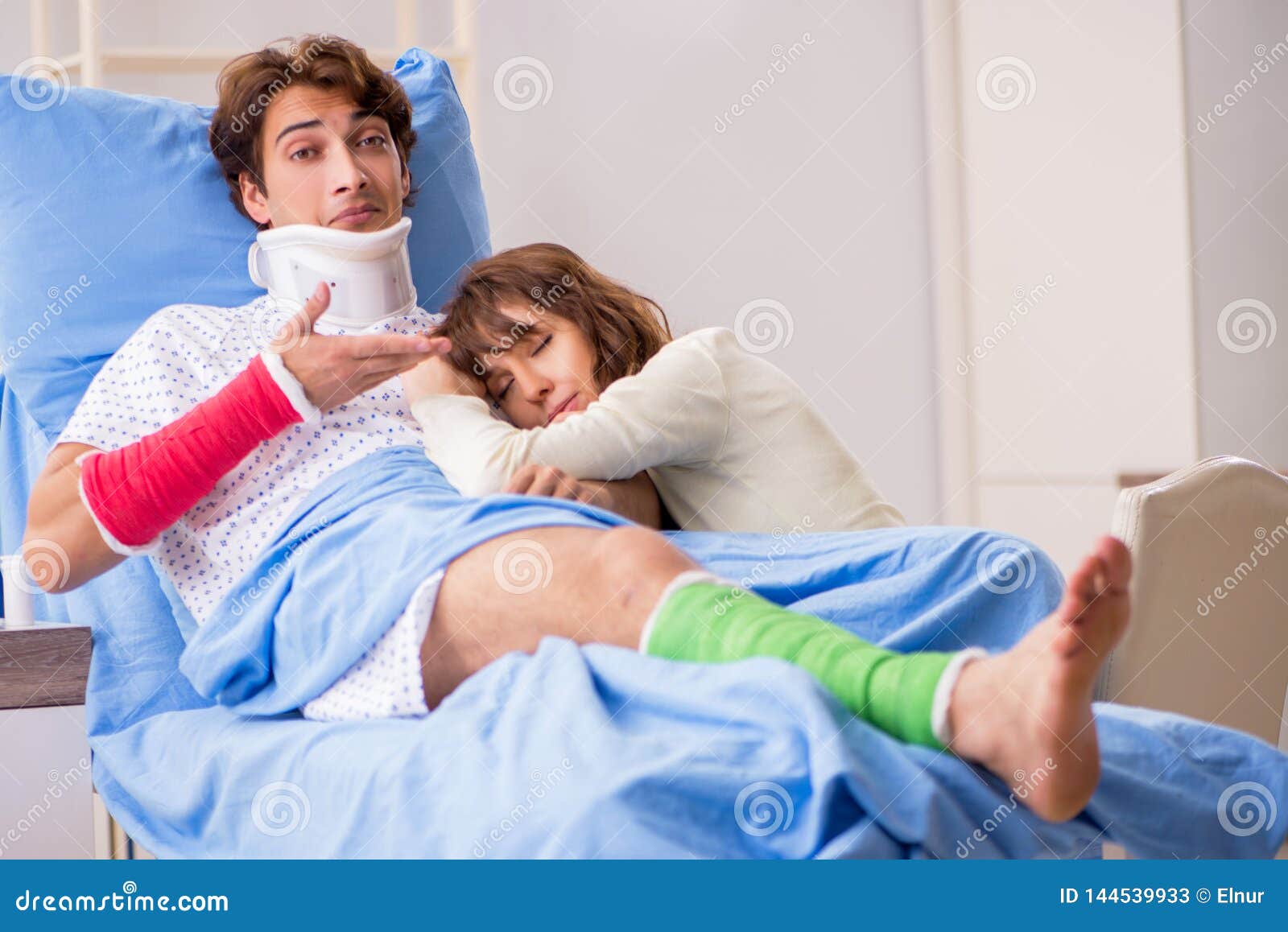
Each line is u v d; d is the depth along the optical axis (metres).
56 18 2.69
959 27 3.21
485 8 2.92
